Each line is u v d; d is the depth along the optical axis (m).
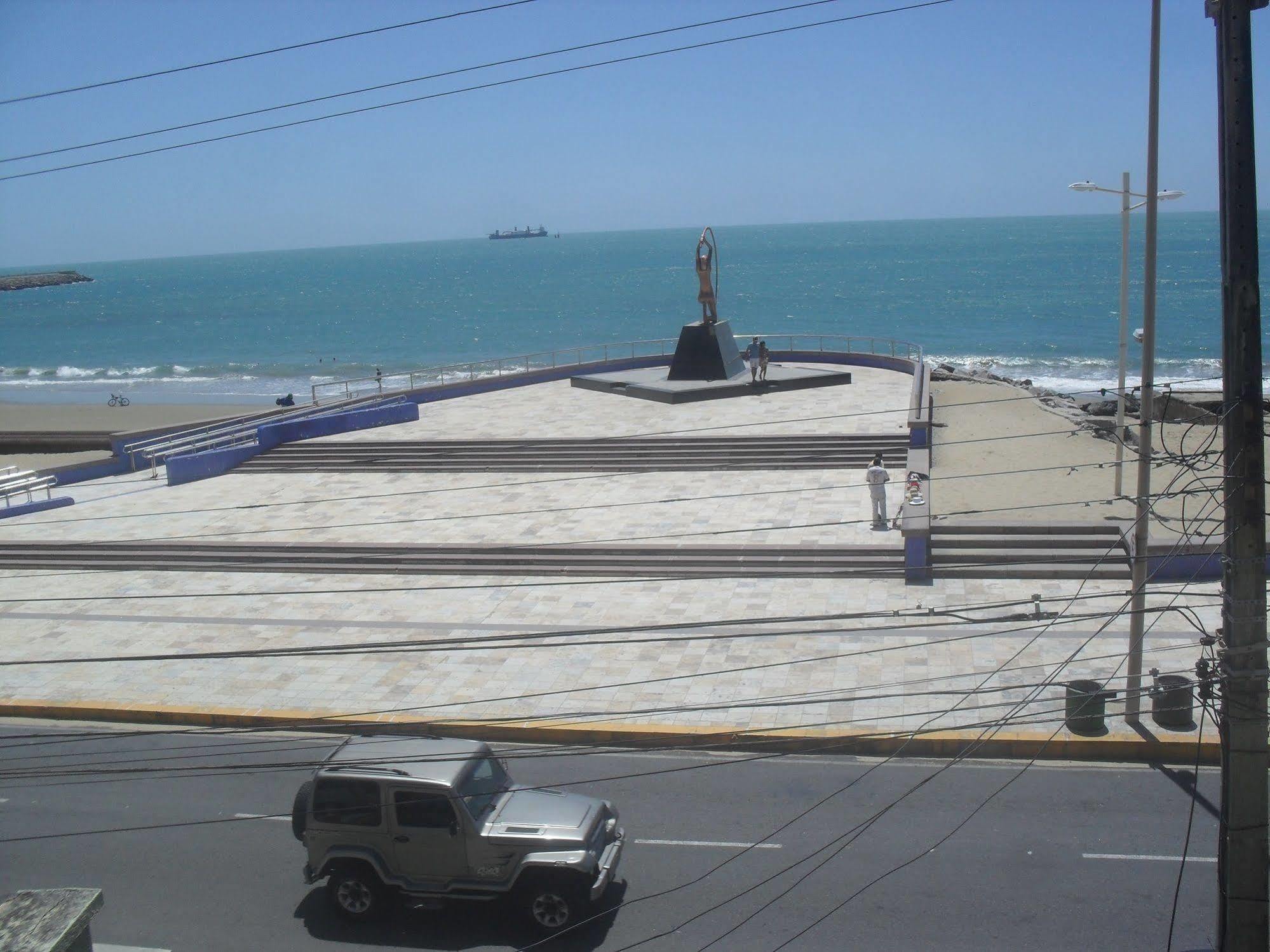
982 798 16.05
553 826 13.12
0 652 23.23
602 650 21.73
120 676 21.81
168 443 39.41
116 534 30.25
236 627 24.06
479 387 47.53
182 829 16.06
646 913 13.42
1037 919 12.89
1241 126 9.50
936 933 12.70
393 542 28.12
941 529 25.47
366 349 114.31
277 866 14.96
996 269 188.25
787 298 150.12
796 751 17.88
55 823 16.36
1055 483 29.69
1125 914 12.94
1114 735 17.38
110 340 132.00
